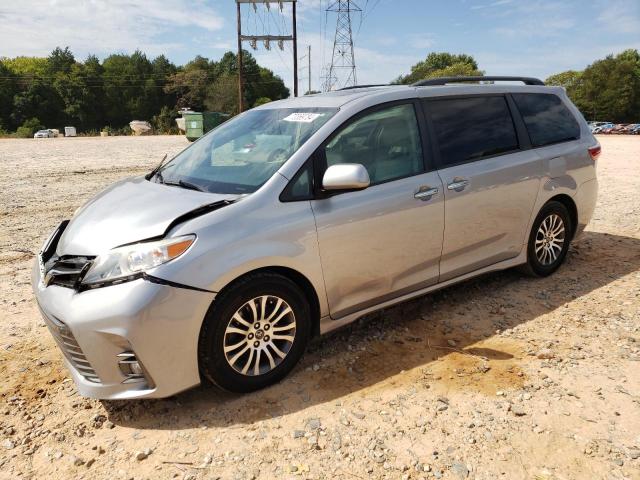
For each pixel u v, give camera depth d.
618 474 2.43
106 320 2.68
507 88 4.63
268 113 4.05
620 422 2.80
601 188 10.10
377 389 3.17
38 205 9.31
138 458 2.61
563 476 2.43
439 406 2.97
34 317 4.34
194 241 2.82
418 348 3.68
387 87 4.12
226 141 3.93
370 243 3.49
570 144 4.94
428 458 2.57
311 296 3.35
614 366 3.36
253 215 3.04
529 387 3.14
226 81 94.62
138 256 2.74
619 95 83.31
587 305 4.31
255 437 2.75
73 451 2.70
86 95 97.62
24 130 61.03
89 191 10.88
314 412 2.95
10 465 2.60
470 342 3.75
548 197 4.66
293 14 27.94
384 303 3.75
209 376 2.98
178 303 2.75
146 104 105.31
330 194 3.33
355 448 2.65
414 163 3.81
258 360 3.13
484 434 2.73
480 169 4.12
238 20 28.58
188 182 3.53
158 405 3.07
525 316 4.15
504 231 4.39
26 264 5.78
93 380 2.86
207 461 2.58
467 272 4.24
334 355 3.60
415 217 3.70
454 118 4.14
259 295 3.04
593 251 5.77
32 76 95.56
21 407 3.08
